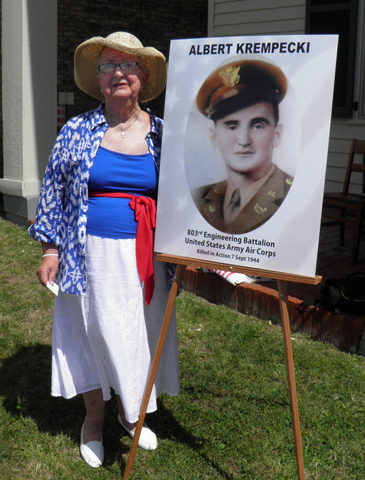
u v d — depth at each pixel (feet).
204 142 6.95
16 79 19.34
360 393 9.64
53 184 7.72
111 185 7.51
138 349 7.78
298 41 6.31
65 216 7.75
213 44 6.80
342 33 20.81
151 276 7.68
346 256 16.42
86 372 8.11
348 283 11.32
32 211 20.26
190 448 8.41
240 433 8.71
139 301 7.68
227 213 6.87
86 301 7.64
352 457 8.13
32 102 19.54
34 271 15.98
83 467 8.02
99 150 7.49
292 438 8.56
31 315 13.12
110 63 7.20
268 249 6.67
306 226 6.43
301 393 9.68
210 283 13.82
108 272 7.48
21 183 19.90
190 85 6.98
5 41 19.25
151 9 34.30
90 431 8.32
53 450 8.36
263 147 6.61
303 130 6.36
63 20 30.60
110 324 7.50
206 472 7.92
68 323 8.13
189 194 7.10
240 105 6.69
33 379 10.31
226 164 6.82
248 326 12.30
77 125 7.62
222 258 6.97
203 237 7.06
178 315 12.93
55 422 9.08
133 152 7.54
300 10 21.77
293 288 13.42
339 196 16.53
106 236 7.48
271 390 9.79
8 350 11.41
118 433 8.82
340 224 17.38
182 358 10.98
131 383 7.68
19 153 19.89
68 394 8.09
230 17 23.70
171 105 7.12
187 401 9.59
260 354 11.05
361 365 10.59
